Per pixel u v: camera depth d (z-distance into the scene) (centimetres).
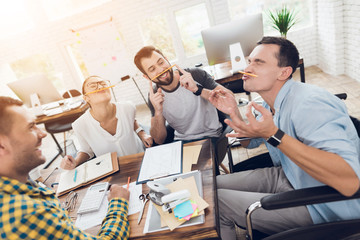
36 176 148
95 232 98
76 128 170
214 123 177
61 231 77
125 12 405
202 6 407
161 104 161
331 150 81
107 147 176
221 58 253
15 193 78
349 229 86
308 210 102
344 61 329
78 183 131
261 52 109
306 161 83
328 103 91
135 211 104
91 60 296
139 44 425
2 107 79
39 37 430
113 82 303
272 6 389
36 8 411
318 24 365
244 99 330
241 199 114
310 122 90
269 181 129
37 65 479
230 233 120
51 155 353
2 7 426
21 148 82
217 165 164
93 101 161
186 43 439
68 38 428
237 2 399
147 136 180
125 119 176
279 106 109
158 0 394
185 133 184
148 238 91
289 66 108
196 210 94
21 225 72
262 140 144
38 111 285
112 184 125
